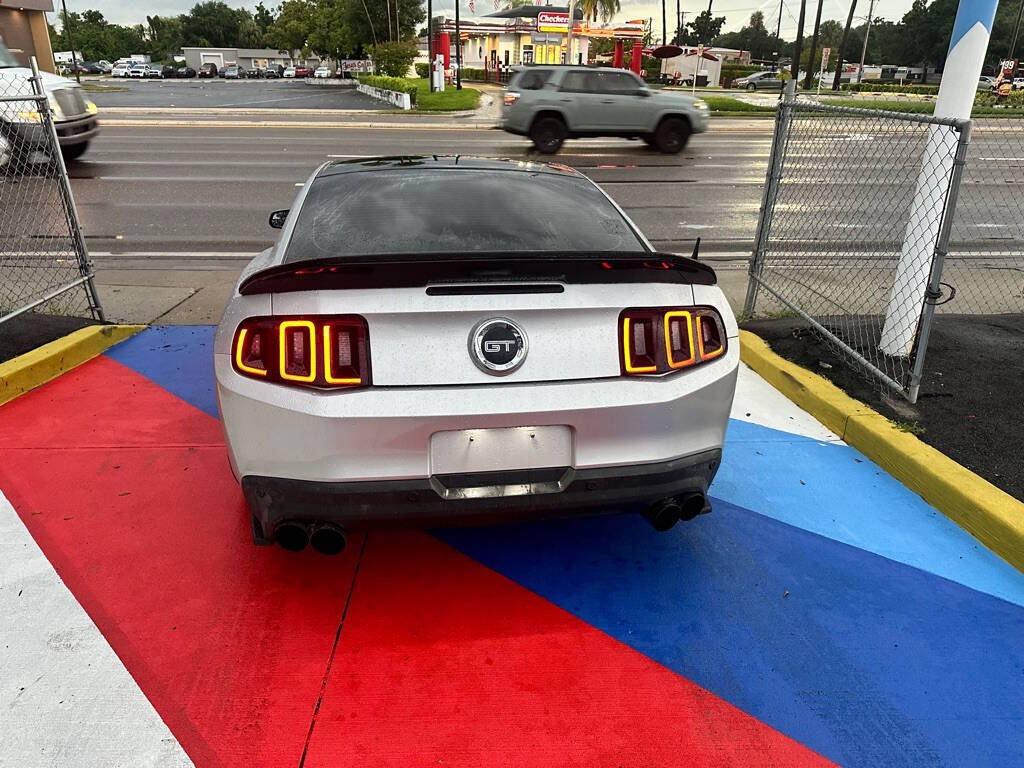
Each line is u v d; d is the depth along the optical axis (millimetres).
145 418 4094
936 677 2371
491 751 2074
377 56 48938
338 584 2754
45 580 2736
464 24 66375
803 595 2750
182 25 121812
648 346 2412
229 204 10703
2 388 4254
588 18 54719
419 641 2475
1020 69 65312
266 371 2273
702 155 16594
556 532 3119
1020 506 3068
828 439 4016
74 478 3451
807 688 2314
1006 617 2654
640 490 2459
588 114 16078
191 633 2488
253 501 2402
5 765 1985
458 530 3121
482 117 26297
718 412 2570
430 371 2264
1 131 8984
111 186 11984
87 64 82875
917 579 2854
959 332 5246
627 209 10555
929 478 3373
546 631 2535
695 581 2814
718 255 8086
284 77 81688
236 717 2162
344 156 15711
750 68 70062
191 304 6188
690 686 2312
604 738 2123
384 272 2236
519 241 2826
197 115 26328
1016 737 2156
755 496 3430
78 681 2275
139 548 2938
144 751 2045
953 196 3674
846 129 6273
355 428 2227
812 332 5285
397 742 2096
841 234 8906
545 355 2326
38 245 8234
